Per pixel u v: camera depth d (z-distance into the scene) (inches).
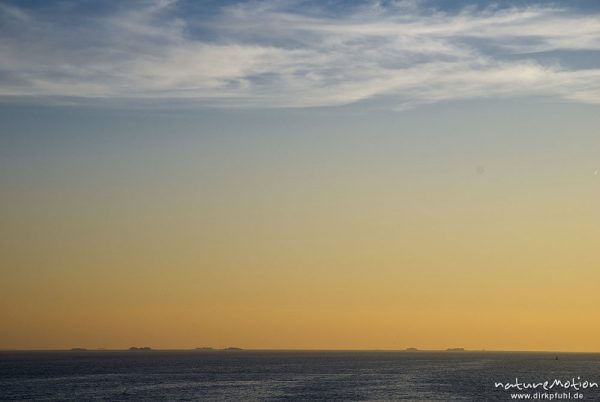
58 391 5196.9
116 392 5113.2
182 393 5019.7
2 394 4960.6
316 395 4862.2
